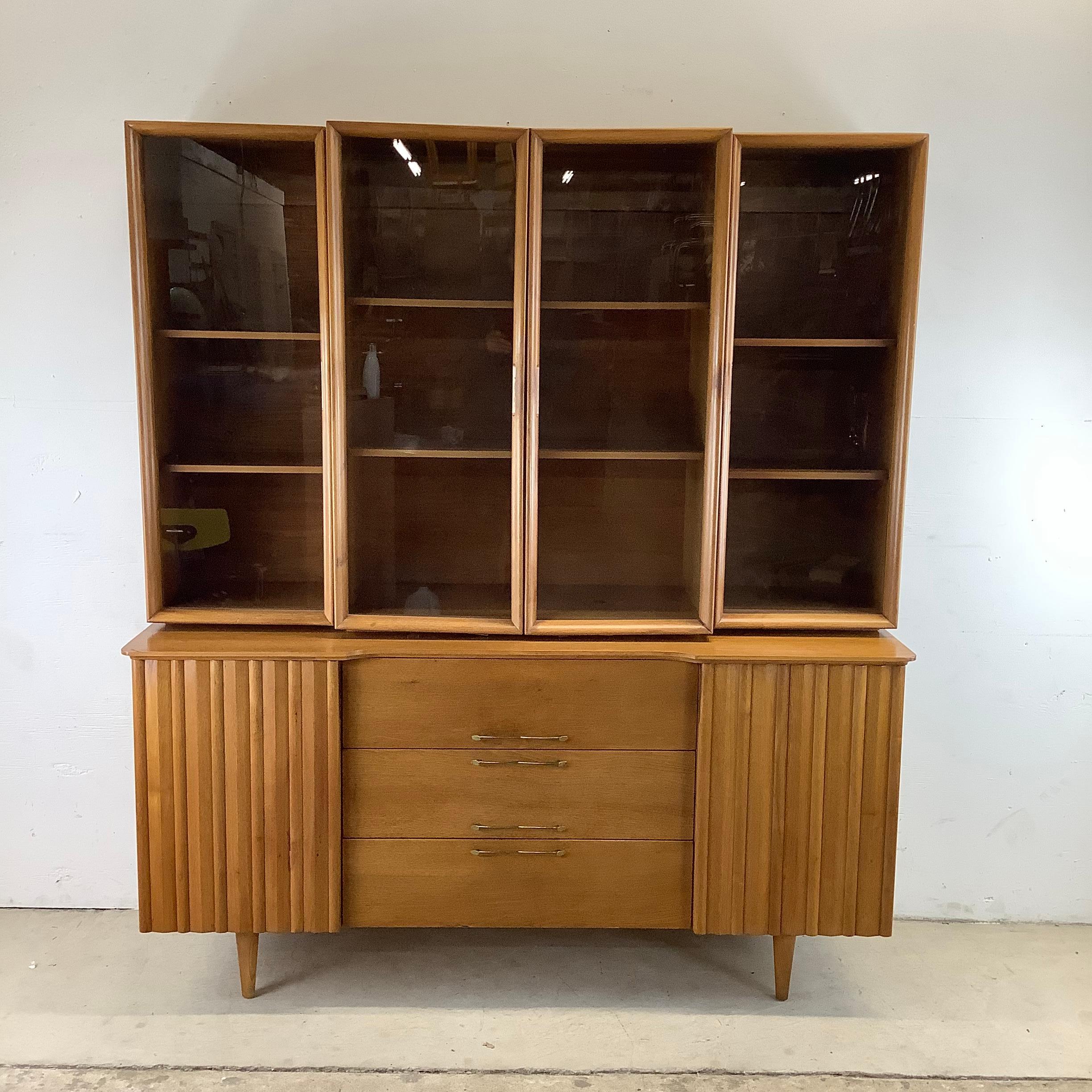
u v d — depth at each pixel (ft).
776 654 6.38
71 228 7.38
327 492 6.59
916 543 7.82
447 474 6.64
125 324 7.50
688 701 6.50
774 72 7.38
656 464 6.70
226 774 6.43
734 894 6.63
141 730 6.41
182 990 7.01
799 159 6.44
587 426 6.64
